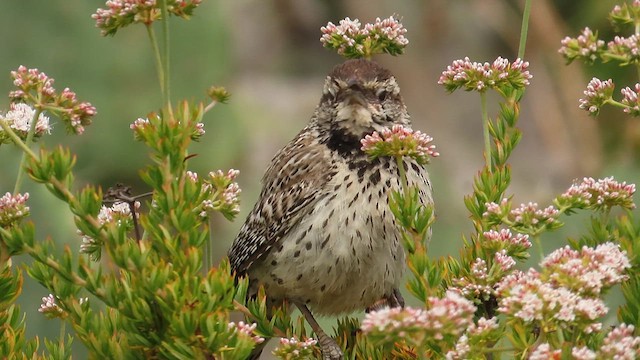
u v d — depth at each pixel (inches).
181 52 526.9
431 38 681.6
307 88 758.5
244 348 183.3
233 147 535.5
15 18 498.3
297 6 775.7
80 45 506.0
